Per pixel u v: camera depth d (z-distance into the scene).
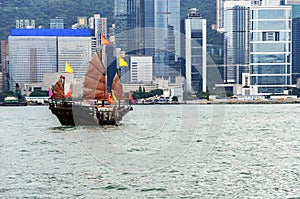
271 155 196.12
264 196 134.50
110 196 133.75
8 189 140.88
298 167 169.38
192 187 142.38
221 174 158.38
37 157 193.25
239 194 136.25
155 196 134.12
